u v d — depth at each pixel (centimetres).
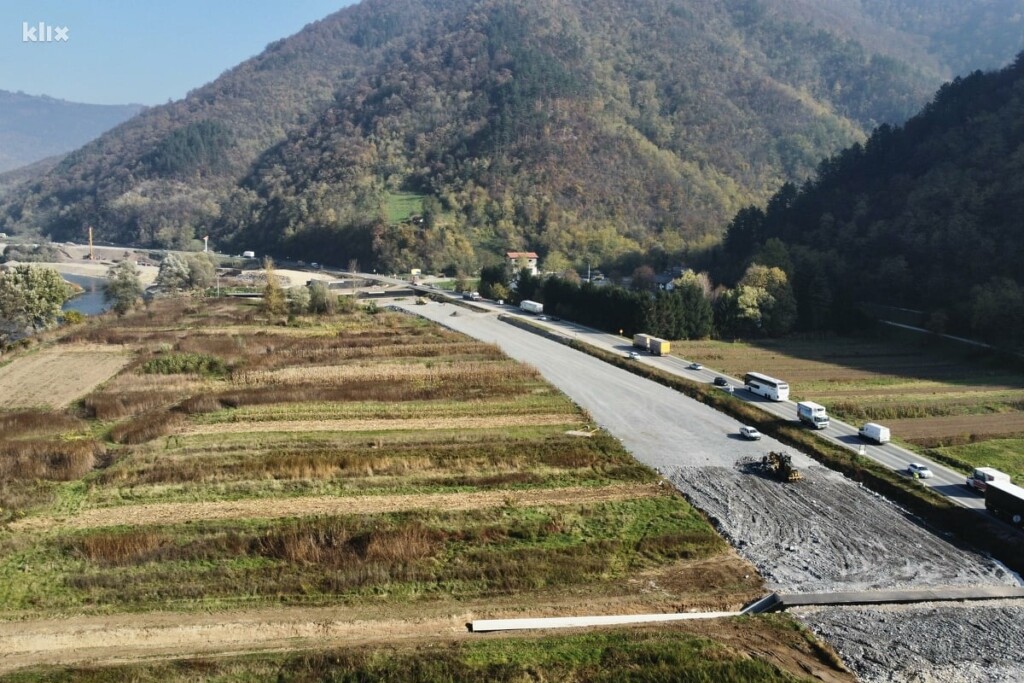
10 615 3759
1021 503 4959
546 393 8156
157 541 4466
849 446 6556
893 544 4831
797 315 12900
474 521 4862
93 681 3075
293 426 6894
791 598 4138
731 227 18862
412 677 3203
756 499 5453
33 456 5906
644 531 4816
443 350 10212
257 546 4441
